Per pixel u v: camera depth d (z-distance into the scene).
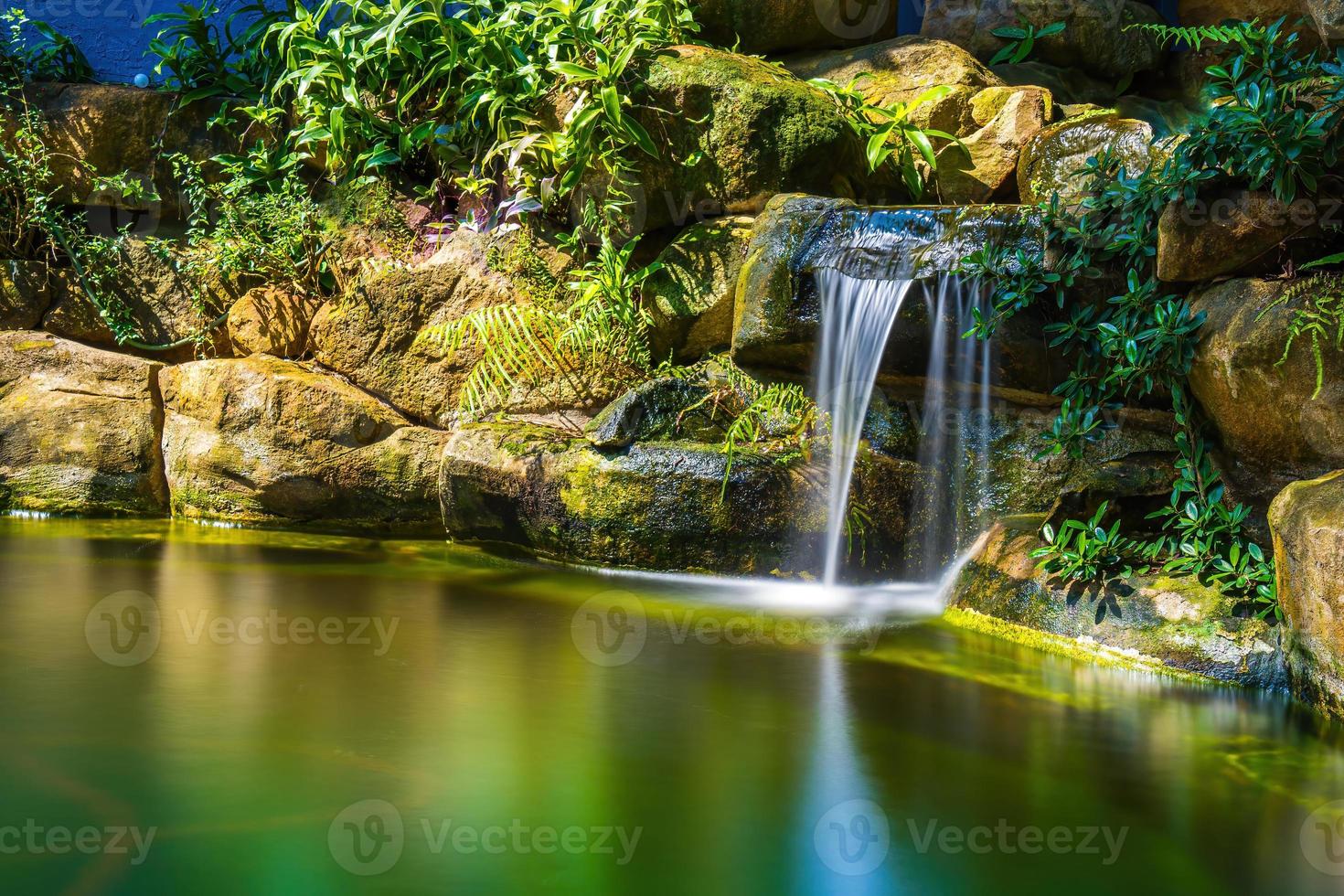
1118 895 2.61
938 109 7.27
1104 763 3.39
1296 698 3.96
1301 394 4.18
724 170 6.74
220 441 6.83
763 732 3.57
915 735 3.59
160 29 8.62
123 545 6.15
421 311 7.01
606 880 2.57
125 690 3.70
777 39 8.21
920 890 2.60
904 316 5.54
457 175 7.54
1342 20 5.12
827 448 5.75
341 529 6.83
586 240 7.12
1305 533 3.82
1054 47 8.10
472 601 5.16
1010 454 5.64
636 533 5.73
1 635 4.28
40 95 7.64
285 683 3.85
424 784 3.04
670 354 6.80
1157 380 4.86
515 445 6.06
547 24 7.32
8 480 6.93
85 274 7.38
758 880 2.60
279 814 2.82
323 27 8.35
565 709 3.72
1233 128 4.27
